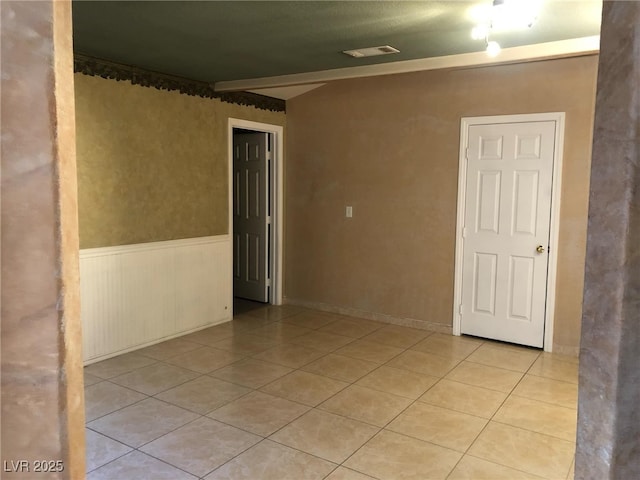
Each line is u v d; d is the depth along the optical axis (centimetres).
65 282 87
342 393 340
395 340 455
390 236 502
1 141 81
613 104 92
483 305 455
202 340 454
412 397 335
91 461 254
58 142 85
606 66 94
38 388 86
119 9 276
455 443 276
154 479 240
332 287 549
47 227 85
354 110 513
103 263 397
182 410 313
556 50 343
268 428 291
